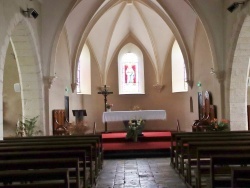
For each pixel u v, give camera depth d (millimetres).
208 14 12961
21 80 12242
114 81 20266
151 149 12070
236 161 4520
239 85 12484
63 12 12930
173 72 19484
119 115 14523
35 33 11961
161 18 17922
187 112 18266
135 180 8203
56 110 13633
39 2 12578
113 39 19797
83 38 17078
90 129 19344
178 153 8977
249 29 11344
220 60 12938
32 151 5637
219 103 13062
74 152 5320
